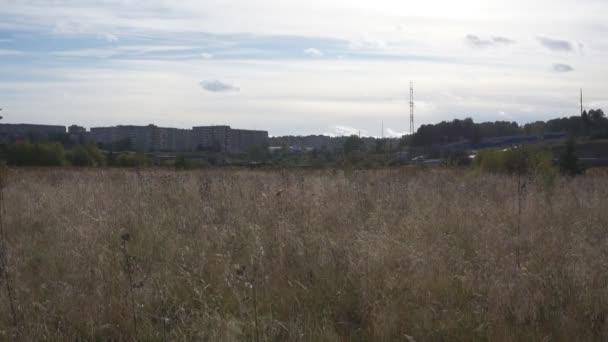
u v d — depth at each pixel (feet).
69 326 14.49
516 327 14.73
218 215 27.96
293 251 20.68
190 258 19.99
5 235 23.99
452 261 19.99
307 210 27.96
